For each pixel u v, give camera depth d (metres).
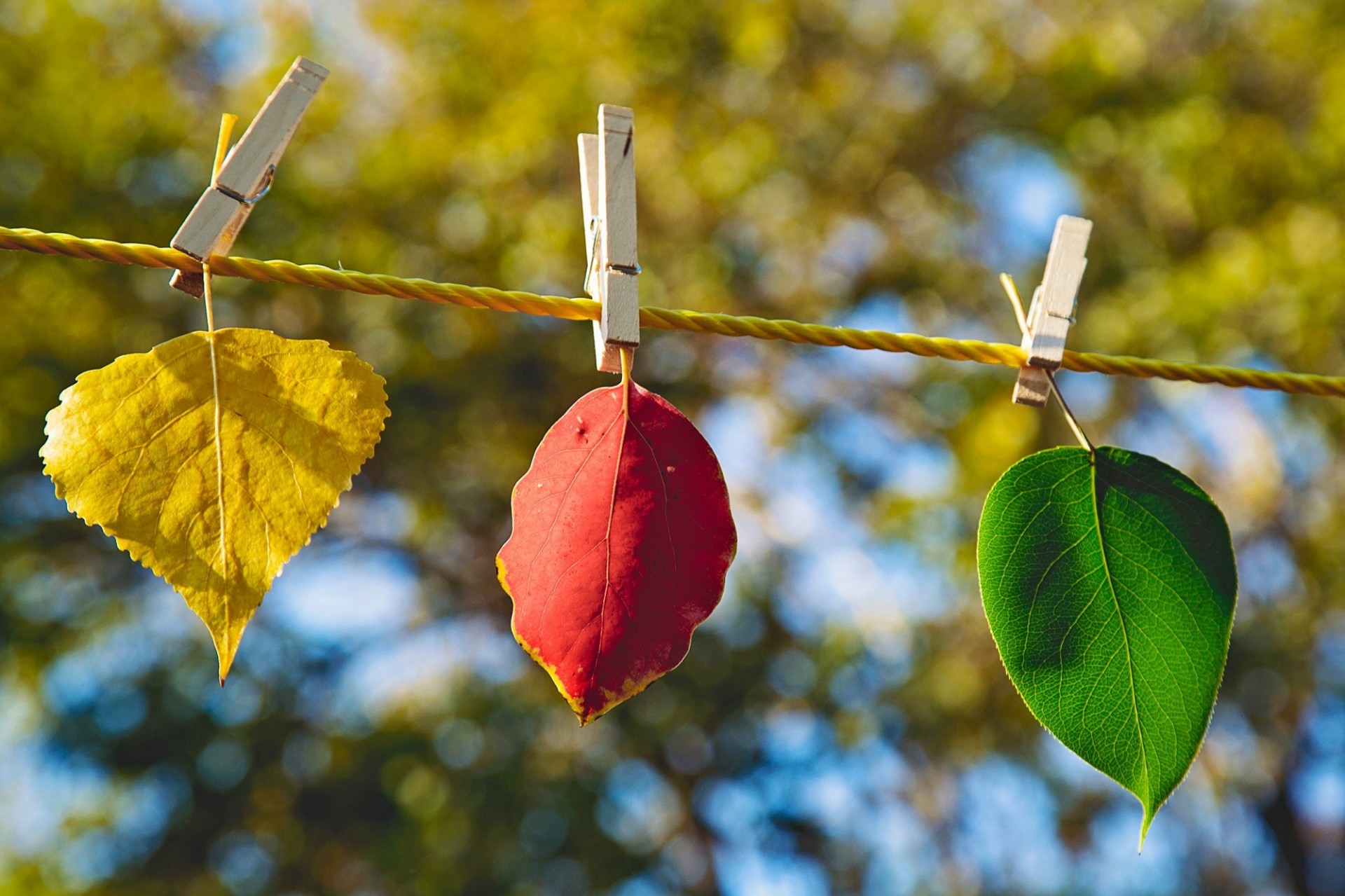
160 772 6.42
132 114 5.98
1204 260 5.96
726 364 6.58
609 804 6.66
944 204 6.54
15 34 5.95
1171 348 5.96
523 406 6.45
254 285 5.93
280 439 0.84
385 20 6.43
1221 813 7.00
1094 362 0.98
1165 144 5.95
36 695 6.45
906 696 6.57
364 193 6.19
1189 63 6.26
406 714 6.88
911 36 6.48
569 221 6.22
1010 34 6.48
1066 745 0.94
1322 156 5.86
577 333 6.29
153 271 5.88
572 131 6.28
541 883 6.23
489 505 6.78
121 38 6.22
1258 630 6.28
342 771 6.53
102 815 6.48
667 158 6.30
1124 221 6.39
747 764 7.07
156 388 0.83
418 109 6.51
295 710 6.68
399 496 6.70
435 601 7.12
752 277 6.59
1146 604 0.97
